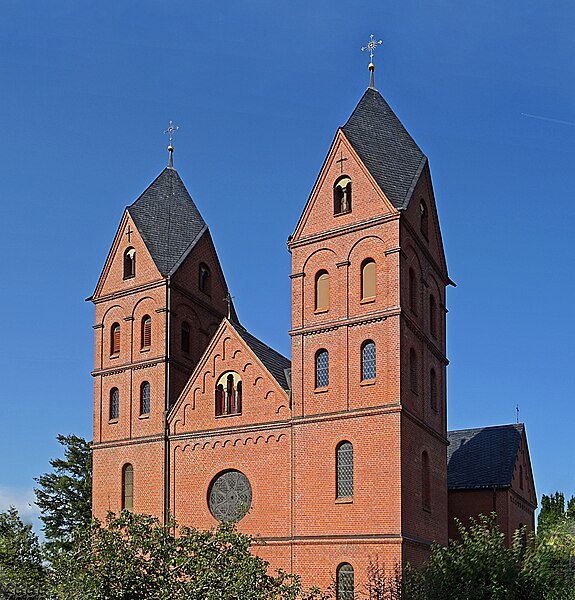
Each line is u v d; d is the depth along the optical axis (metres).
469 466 68.25
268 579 30.42
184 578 31.02
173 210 62.88
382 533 44.09
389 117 54.25
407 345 47.28
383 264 47.72
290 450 48.78
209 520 51.34
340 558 45.16
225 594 29.14
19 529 31.81
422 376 49.44
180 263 59.38
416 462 46.84
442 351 54.06
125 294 59.69
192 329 59.62
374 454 45.41
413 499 45.81
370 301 47.75
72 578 29.06
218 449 52.03
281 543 47.53
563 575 36.31
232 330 53.38
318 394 48.38
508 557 37.38
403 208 48.09
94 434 58.56
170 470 53.97
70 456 83.38
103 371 59.31
